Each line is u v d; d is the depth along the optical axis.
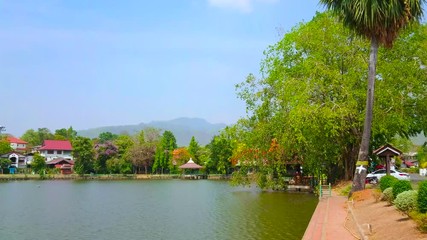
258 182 45.38
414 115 35.38
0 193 54.78
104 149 105.12
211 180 97.00
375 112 30.62
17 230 26.03
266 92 41.75
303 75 35.88
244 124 44.34
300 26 38.47
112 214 33.50
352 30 23.78
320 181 41.06
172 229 25.91
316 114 29.66
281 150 42.94
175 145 127.44
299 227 24.58
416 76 33.25
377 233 13.33
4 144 105.56
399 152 32.78
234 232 23.86
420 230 11.55
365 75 31.98
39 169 101.12
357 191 24.08
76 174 100.19
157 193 55.59
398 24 21.64
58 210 36.41
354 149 36.22
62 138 150.38
